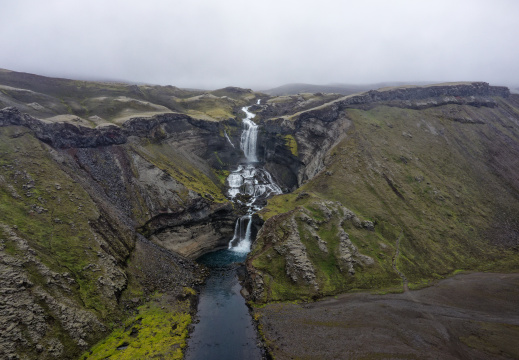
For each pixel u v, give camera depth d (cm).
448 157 13025
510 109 19088
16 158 7488
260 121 18025
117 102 14038
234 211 11200
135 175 9962
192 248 9362
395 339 5256
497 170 13025
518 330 5334
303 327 5806
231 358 5009
